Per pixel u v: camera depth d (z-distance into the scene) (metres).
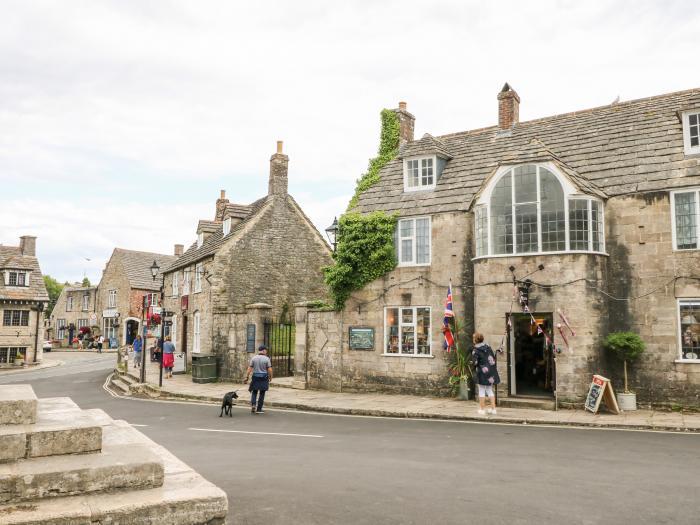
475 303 16.70
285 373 23.62
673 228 14.88
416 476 7.42
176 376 26.64
